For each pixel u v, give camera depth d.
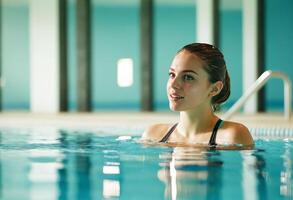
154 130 2.69
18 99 17.38
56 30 10.12
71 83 18.62
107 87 18.66
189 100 2.27
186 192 1.49
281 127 4.35
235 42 16.80
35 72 10.16
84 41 9.84
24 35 17.31
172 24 18.45
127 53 18.78
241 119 6.53
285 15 16.58
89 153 2.36
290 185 1.58
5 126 4.80
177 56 2.27
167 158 2.13
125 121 5.88
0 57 10.53
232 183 1.61
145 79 9.80
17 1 17.27
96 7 18.81
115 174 1.79
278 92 16.97
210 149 2.35
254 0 9.78
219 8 9.84
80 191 1.52
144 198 1.42
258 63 9.80
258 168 1.90
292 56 16.55
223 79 2.34
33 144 2.82
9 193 1.50
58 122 5.50
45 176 1.77
